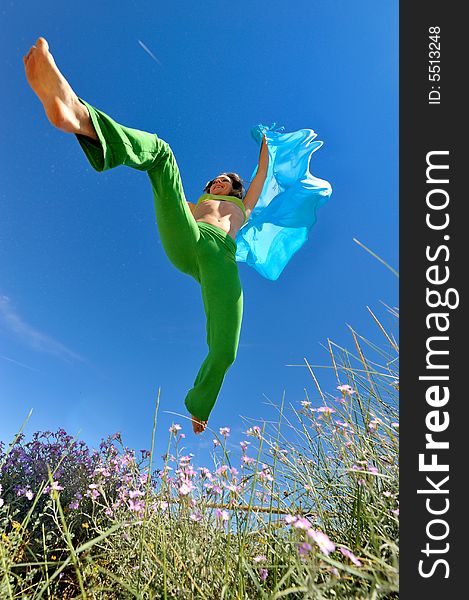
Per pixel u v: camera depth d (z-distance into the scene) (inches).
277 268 155.6
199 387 94.8
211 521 61.5
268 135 154.6
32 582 65.1
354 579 39.3
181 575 48.6
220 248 106.5
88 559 52.2
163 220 93.9
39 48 58.9
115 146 70.2
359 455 58.1
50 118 61.5
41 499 87.7
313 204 143.0
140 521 49.8
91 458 101.9
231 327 98.3
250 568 43.1
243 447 69.3
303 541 35.8
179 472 62.8
